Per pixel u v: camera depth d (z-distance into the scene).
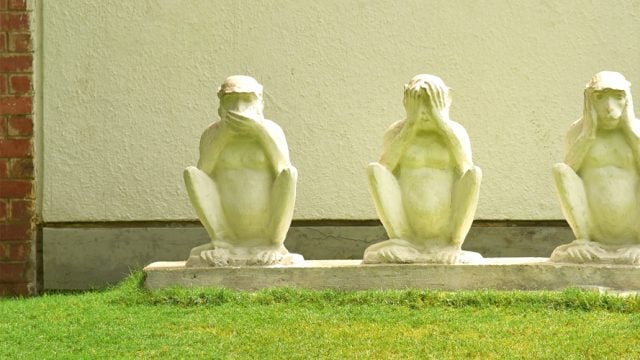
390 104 12.42
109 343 8.80
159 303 9.93
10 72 12.48
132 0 12.48
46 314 9.77
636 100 12.38
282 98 12.46
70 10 12.51
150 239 12.54
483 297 9.54
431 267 10.04
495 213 12.43
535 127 12.43
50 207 12.55
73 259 12.59
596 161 10.20
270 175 10.44
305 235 12.51
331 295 9.79
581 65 12.41
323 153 12.47
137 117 12.50
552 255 10.25
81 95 12.54
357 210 12.45
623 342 8.45
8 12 12.47
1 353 8.61
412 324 9.06
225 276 10.22
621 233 10.22
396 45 12.43
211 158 10.42
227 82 10.27
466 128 12.43
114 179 12.54
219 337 8.88
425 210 10.20
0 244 12.49
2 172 12.49
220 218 10.45
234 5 12.47
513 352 8.35
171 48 12.48
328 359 8.34
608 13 12.40
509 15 12.41
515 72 12.42
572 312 9.25
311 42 12.46
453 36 12.40
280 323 9.17
